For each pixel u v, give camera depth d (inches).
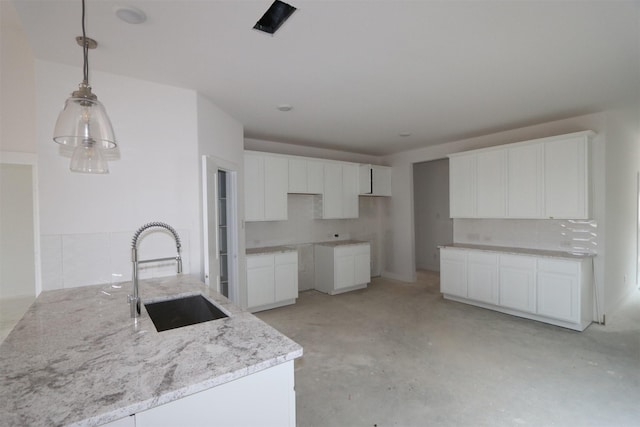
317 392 92.9
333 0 64.4
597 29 76.1
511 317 154.3
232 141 143.5
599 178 143.3
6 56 108.3
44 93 88.1
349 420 80.6
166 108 105.7
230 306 70.5
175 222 106.2
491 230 185.0
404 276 236.4
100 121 58.8
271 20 72.1
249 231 187.5
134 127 99.9
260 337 53.4
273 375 46.6
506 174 161.9
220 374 41.4
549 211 147.6
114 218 96.3
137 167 100.1
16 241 189.6
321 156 220.1
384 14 69.4
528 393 90.9
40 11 66.1
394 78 104.0
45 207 87.9
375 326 145.3
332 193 208.8
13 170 189.0
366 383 97.5
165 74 98.0
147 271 101.1
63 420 32.5
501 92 117.0
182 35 76.5
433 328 141.7
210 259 109.9
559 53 88.3
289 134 178.5
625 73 101.5
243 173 155.8
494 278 160.7
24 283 191.2
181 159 108.0
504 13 69.6
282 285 175.9
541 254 146.6
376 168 233.0
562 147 143.8
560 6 67.2
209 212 110.0
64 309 69.4
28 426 31.5
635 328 138.0
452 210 186.2
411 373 103.0
